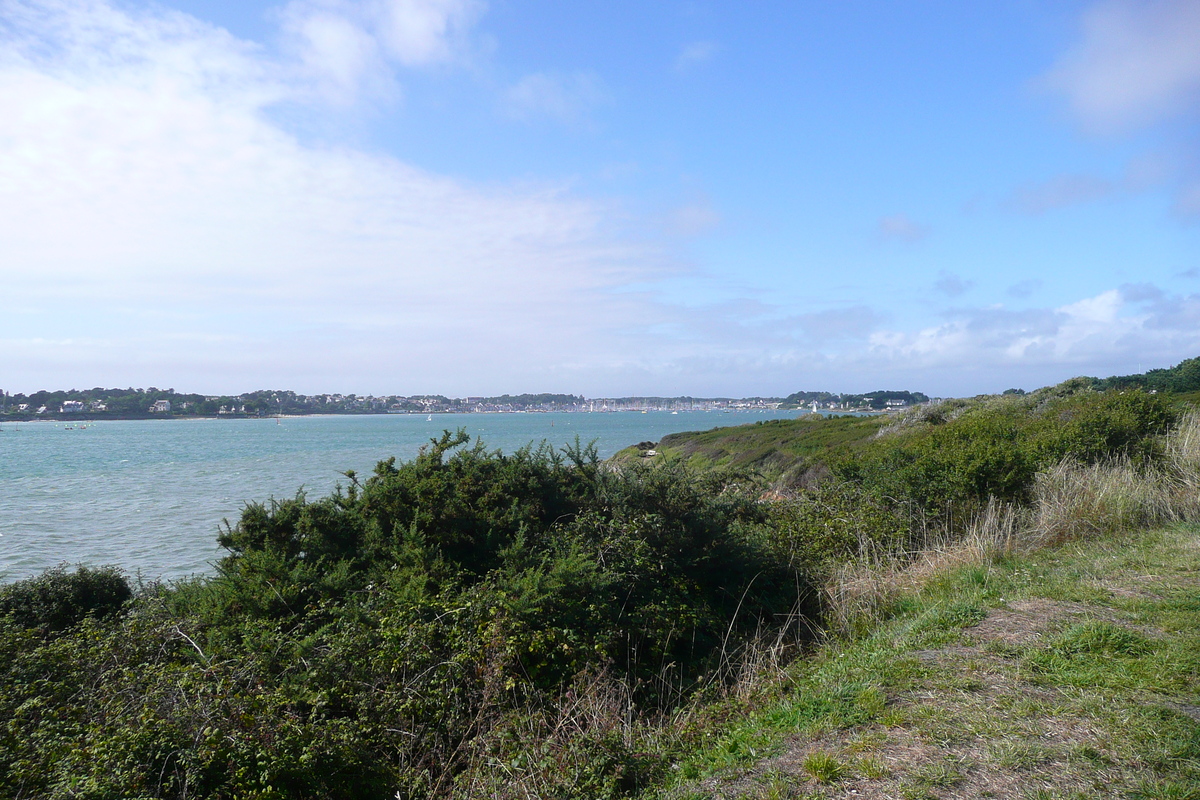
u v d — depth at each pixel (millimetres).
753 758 4059
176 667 5035
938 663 4930
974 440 10922
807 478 23906
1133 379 26688
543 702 5250
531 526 7453
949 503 9602
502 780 4293
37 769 3930
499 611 5707
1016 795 3227
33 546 18844
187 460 54438
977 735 3832
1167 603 5621
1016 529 8836
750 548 8125
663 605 6711
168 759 3953
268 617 6199
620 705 5238
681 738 4789
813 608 7691
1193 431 12242
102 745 3898
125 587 9219
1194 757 3406
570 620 5984
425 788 4484
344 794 4242
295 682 4965
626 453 37594
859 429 33531
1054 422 13828
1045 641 5078
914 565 8219
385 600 6156
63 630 7449
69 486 34750
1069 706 4035
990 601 6270
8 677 5145
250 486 34312
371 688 5145
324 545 7266
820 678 5227
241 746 4008
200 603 6645
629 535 7273
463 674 5305
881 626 6535
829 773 3602
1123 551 7523
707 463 34906
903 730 4008
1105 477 9922
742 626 7188
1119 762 3418
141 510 25969
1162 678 4270
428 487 7340
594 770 4199
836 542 8953
